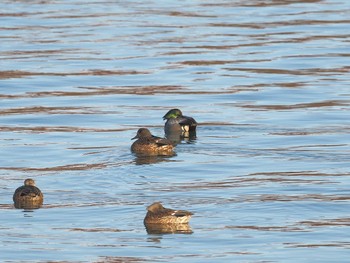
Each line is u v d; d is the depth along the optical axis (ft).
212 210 69.72
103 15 174.19
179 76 124.26
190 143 90.89
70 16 172.76
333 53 138.72
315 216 68.85
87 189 75.20
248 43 146.82
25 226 66.95
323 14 174.60
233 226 66.39
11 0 192.24
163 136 94.53
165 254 61.41
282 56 136.56
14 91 115.65
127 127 98.53
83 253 61.67
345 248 62.44
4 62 132.16
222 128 97.25
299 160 84.02
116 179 78.02
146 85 119.24
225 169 81.00
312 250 62.03
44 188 75.66
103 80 122.01
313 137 92.68
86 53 138.92
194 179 78.02
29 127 97.96
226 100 111.04
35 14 174.70
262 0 192.65
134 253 61.67
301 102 109.60
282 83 119.85
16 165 83.15
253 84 119.34
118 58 135.44
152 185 76.23
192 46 144.25
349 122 99.60
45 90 116.37
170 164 82.53
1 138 93.04
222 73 125.90
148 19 169.27
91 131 96.43
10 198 73.41
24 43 146.41
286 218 68.23
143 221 67.62
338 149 87.86
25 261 60.49
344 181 77.15
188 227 66.33
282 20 167.63
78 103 109.50
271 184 76.33
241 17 171.32
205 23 164.76
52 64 131.34
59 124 99.45
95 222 67.51
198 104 109.19
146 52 139.64
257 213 69.26
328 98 111.34
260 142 90.94
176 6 185.06
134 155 85.87
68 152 87.51
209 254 61.36
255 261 60.18
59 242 63.77
